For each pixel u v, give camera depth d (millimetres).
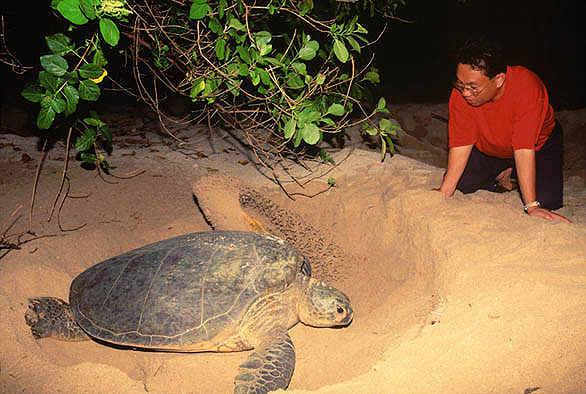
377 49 12914
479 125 3537
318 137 2986
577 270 2646
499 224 3293
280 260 2912
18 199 4285
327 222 4262
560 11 12484
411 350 2348
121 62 6500
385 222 3834
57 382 2357
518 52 12695
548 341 2158
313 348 2969
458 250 3066
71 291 3061
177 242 3057
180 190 4777
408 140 6805
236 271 2812
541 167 3656
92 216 4258
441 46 13008
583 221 3459
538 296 2490
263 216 4203
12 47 7574
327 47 3730
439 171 4785
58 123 5414
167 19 3451
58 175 4785
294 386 2682
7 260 3365
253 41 2830
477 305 2543
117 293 2850
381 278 3688
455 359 2205
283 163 5145
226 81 3156
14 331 2682
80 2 2205
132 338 2691
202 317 2674
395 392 2076
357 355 2711
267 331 2744
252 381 2377
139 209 4480
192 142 6039
